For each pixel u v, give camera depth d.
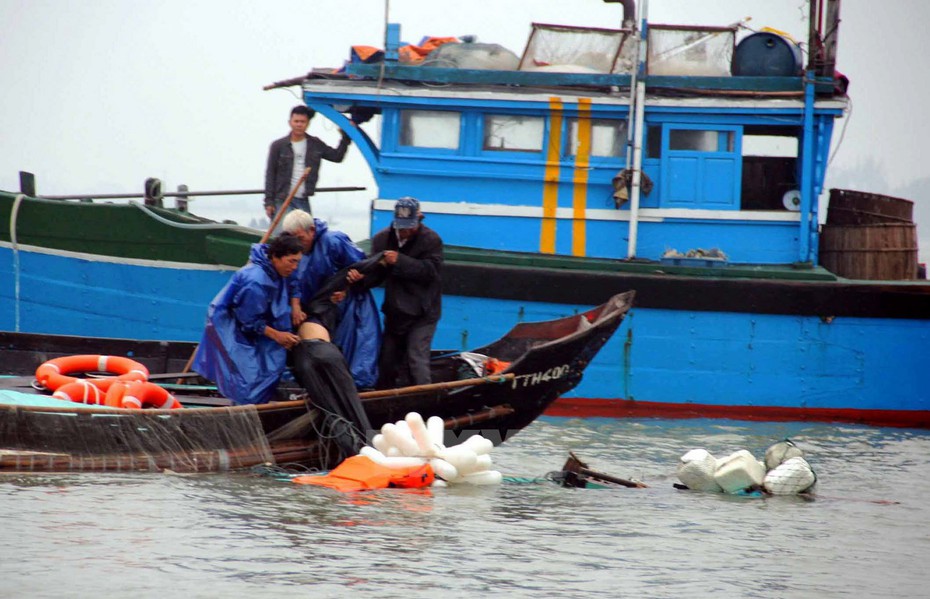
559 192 40.06
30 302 41.38
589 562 20.78
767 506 26.73
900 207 42.03
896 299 39.28
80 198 42.44
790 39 40.47
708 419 39.81
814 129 39.94
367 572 19.31
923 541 23.59
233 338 27.00
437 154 40.25
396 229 28.73
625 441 35.16
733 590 19.50
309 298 28.23
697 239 40.19
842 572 20.94
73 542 20.02
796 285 39.06
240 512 22.83
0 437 24.64
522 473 29.52
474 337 39.62
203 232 40.38
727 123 39.84
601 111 39.59
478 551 21.05
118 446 25.56
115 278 41.00
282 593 17.98
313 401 27.33
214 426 26.41
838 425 39.53
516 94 39.56
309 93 40.12
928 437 37.81
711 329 39.56
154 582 18.17
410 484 26.39
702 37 40.31
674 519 24.78
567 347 29.94
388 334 29.98
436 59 40.75
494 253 40.06
